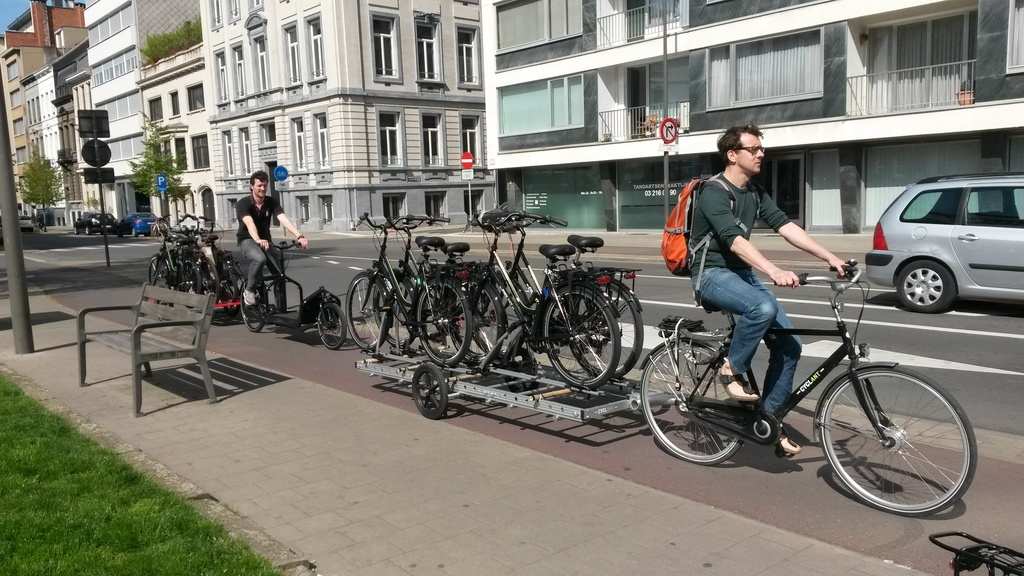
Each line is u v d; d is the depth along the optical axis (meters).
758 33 22.77
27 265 23.11
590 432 5.47
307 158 42.19
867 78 21.41
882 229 10.50
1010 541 3.68
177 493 4.23
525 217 5.75
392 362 6.77
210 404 6.27
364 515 4.03
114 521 3.82
